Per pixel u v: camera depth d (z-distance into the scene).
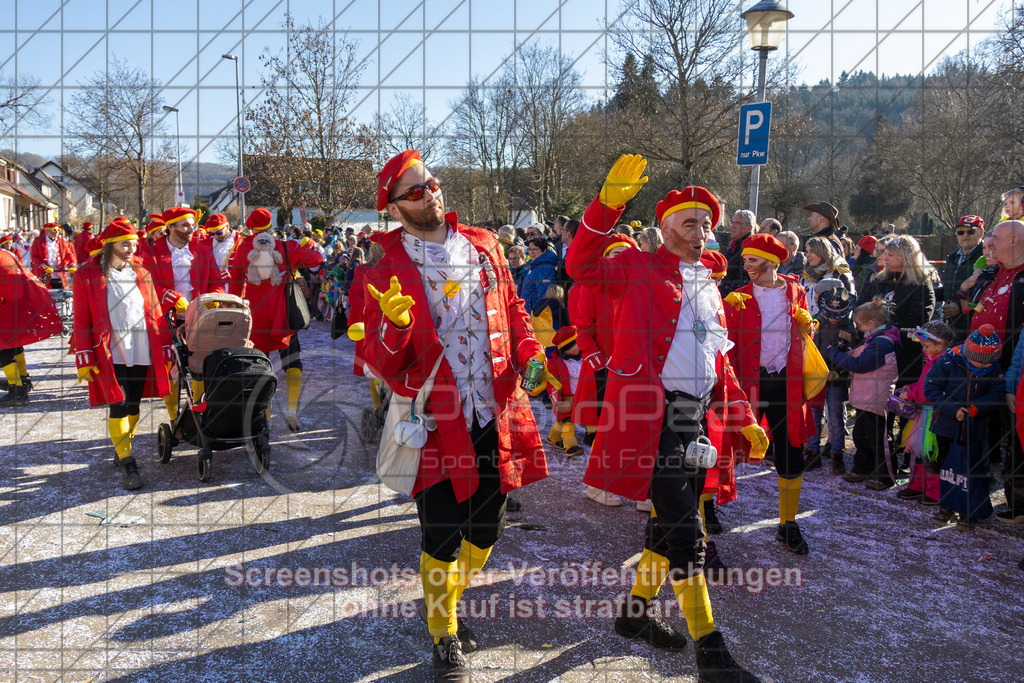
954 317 4.77
